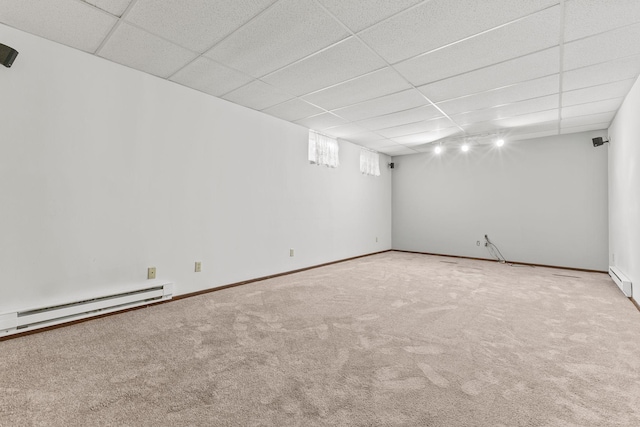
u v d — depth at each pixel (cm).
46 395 147
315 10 200
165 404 141
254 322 247
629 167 332
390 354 193
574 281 403
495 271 469
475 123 449
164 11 202
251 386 157
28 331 220
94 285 259
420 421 131
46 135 234
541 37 228
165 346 202
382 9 199
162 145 304
